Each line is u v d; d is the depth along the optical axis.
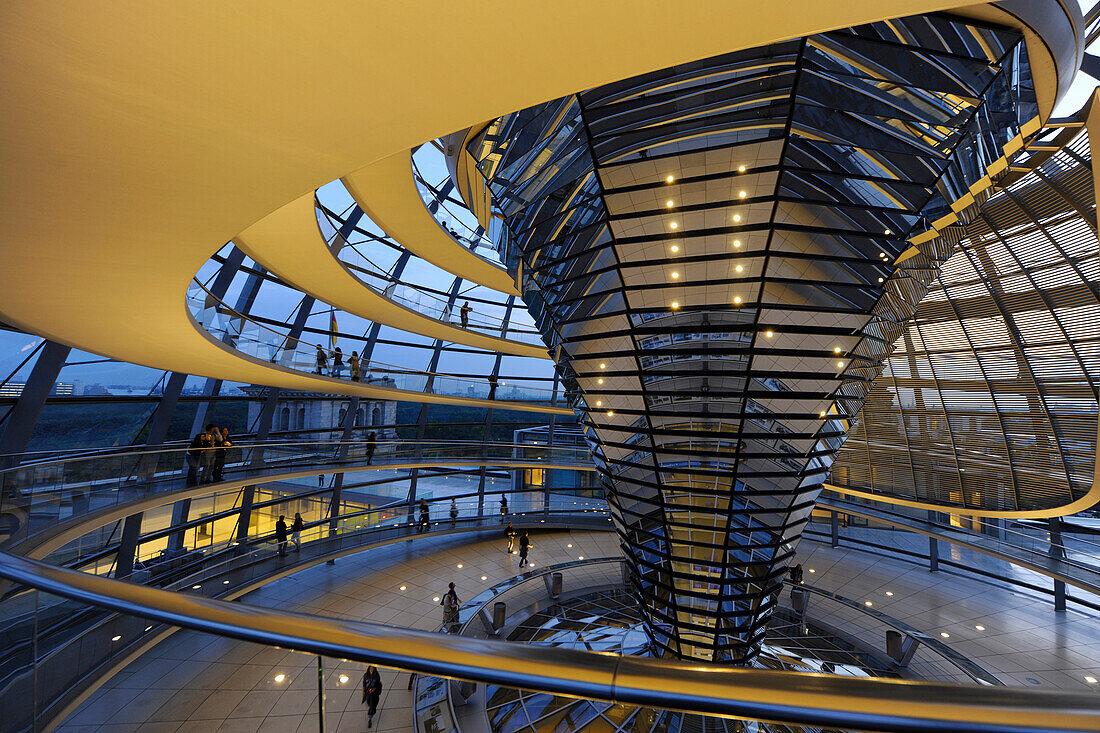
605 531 31.47
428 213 16.22
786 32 3.65
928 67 7.49
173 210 5.89
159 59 3.71
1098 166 8.31
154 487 15.30
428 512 27.08
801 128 8.54
